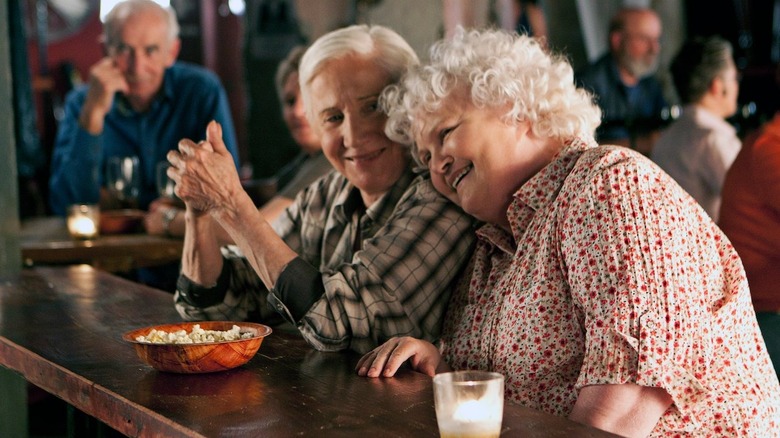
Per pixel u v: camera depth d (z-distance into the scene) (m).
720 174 3.89
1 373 2.77
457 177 1.70
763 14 5.57
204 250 1.95
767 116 4.39
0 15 3.12
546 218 1.56
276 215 3.08
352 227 2.07
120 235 3.71
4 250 3.01
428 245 1.78
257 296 2.06
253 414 1.32
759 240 2.66
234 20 8.79
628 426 1.36
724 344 1.44
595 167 1.47
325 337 1.73
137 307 2.27
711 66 3.90
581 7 5.95
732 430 1.39
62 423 3.79
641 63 5.26
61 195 4.25
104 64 4.12
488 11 6.10
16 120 5.86
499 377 1.14
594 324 1.40
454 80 1.66
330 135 1.99
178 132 4.31
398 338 1.61
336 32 1.98
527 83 1.61
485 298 1.69
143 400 1.41
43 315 2.18
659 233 1.40
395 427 1.24
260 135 6.90
